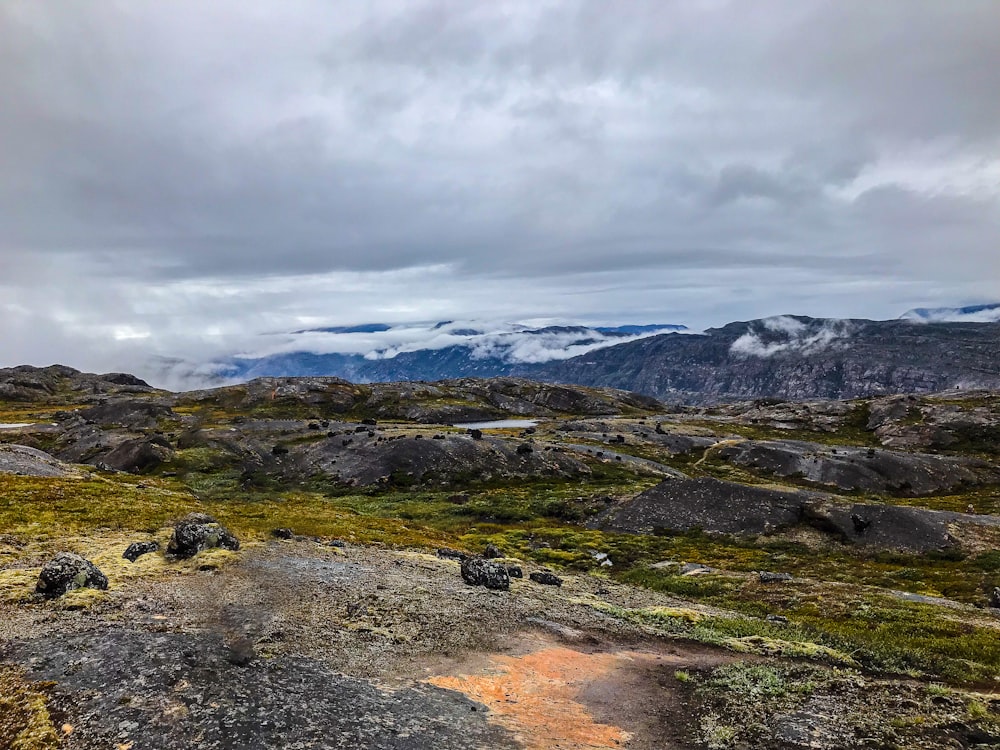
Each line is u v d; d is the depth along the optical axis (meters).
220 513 61.53
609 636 31.44
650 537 79.19
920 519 75.75
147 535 44.88
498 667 25.23
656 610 38.31
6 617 25.33
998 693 25.38
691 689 24.00
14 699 18.77
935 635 36.38
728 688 23.95
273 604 30.22
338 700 20.50
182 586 31.67
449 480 123.00
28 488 61.50
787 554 71.50
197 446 138.88
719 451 159.00
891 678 27.22
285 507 77.94
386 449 132.75
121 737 16.94
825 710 21.58
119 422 183.88
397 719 19.59
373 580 37.03
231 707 18.98
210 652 23.28
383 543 54.53
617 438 176.75
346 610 30.61
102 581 30.00
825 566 64.56
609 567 63.28
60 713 18.08
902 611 41.72
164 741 16.89
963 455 171.88
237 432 161.88
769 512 83.19
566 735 19.44
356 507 100.50
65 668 20.94
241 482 114.50
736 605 45.50
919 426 196.88
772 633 34.53
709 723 20.66
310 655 24.31
